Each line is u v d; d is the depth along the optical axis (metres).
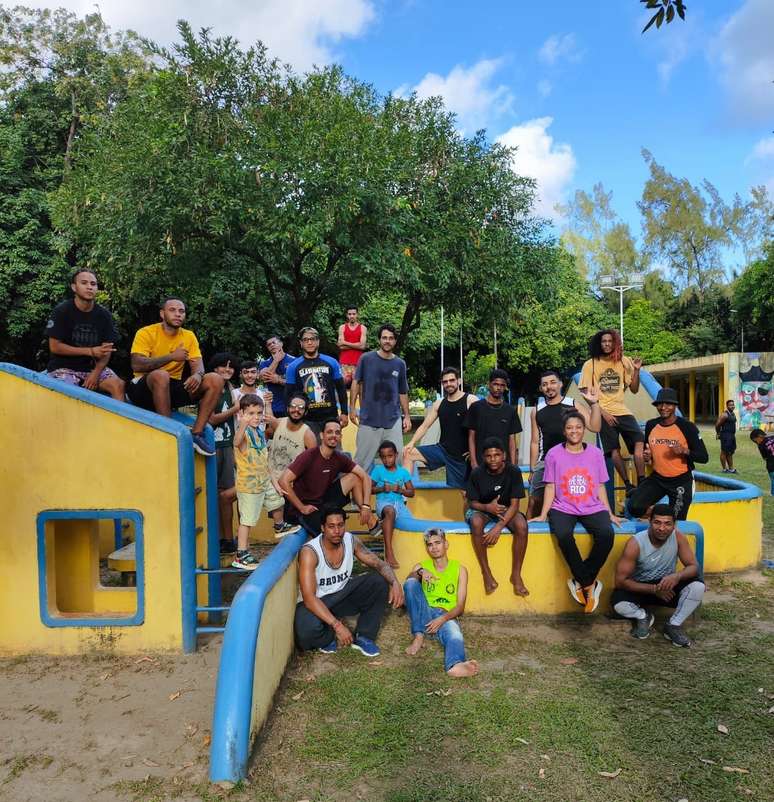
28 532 4.84
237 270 17.73
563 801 3.17
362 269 15.54
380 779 3.35
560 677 4.56
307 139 14.35
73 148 23.95
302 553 5.00
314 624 4.92
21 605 4.86
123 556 5.49
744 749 3.62
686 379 39.75
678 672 4.62
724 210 55.72
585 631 5.44
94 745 3.68
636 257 57.03
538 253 19.38
